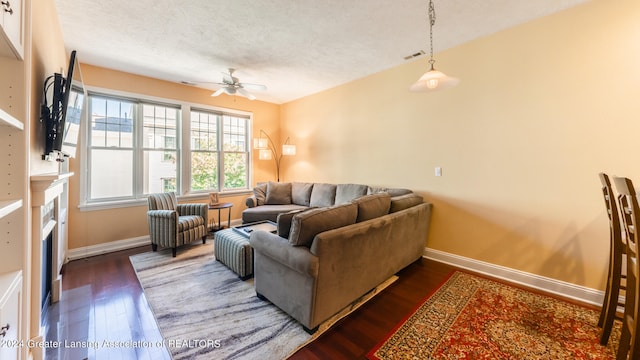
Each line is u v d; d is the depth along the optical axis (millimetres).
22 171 1243
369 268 2160
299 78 4055
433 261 3137
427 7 2230
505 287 2465
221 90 3574
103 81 3518
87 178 3443
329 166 4609
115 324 1889
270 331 1819
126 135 3771
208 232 4371
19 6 1168
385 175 3738
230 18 2383
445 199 3092
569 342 1695
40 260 1454
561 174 2320
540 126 2416
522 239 2549
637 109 1984
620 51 2037
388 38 2771
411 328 1848
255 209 4305
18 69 1233
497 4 2186
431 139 3209
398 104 3551
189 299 2240
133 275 2715
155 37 2730
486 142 2752
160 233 3301
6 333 1043
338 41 2836
